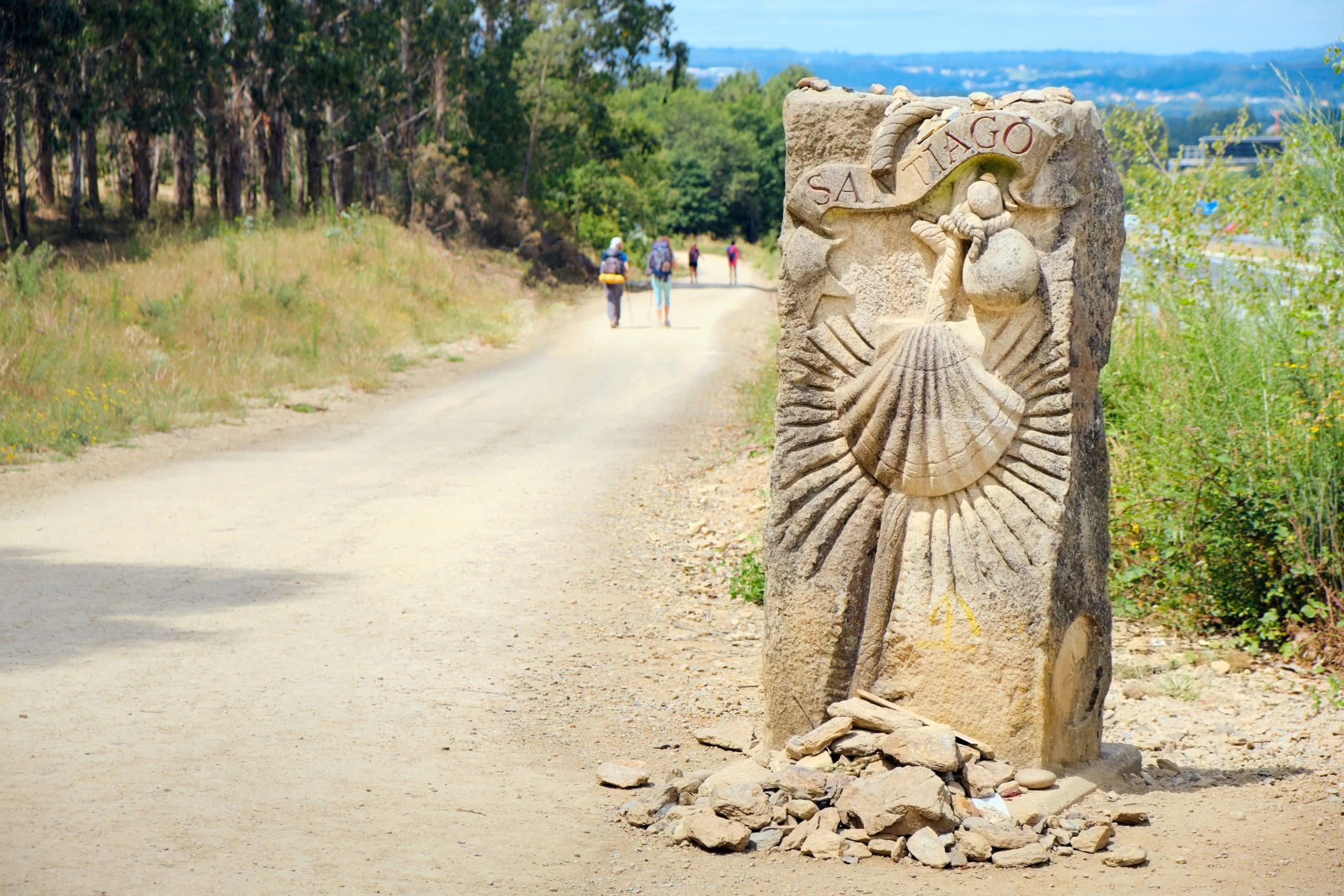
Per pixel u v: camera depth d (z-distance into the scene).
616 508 11.22
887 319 5.07
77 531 9.84
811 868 4.24
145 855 4.08
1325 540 7.37
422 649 6.92
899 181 4.99
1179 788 5.14
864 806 4.46
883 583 5.10
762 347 24.89
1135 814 4.70
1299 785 5.14
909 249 5.07
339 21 37.81
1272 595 7.27
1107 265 5.00
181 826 4.35
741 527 10.34
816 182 5.09
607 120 47.06
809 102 5.12
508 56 42.16
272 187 39.75
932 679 5.00
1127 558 8.14
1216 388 7.96
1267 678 6.69
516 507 11.14
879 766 4.79
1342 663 6.72
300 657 6.67
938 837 4.37
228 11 35.47
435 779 4.98
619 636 7.41
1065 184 4.77
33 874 3.88
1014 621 4.84
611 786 5.00
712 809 4.58
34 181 41.31
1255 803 4.95
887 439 5.01
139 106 33.59
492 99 41.62
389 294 25.91
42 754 5.05
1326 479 7.33
